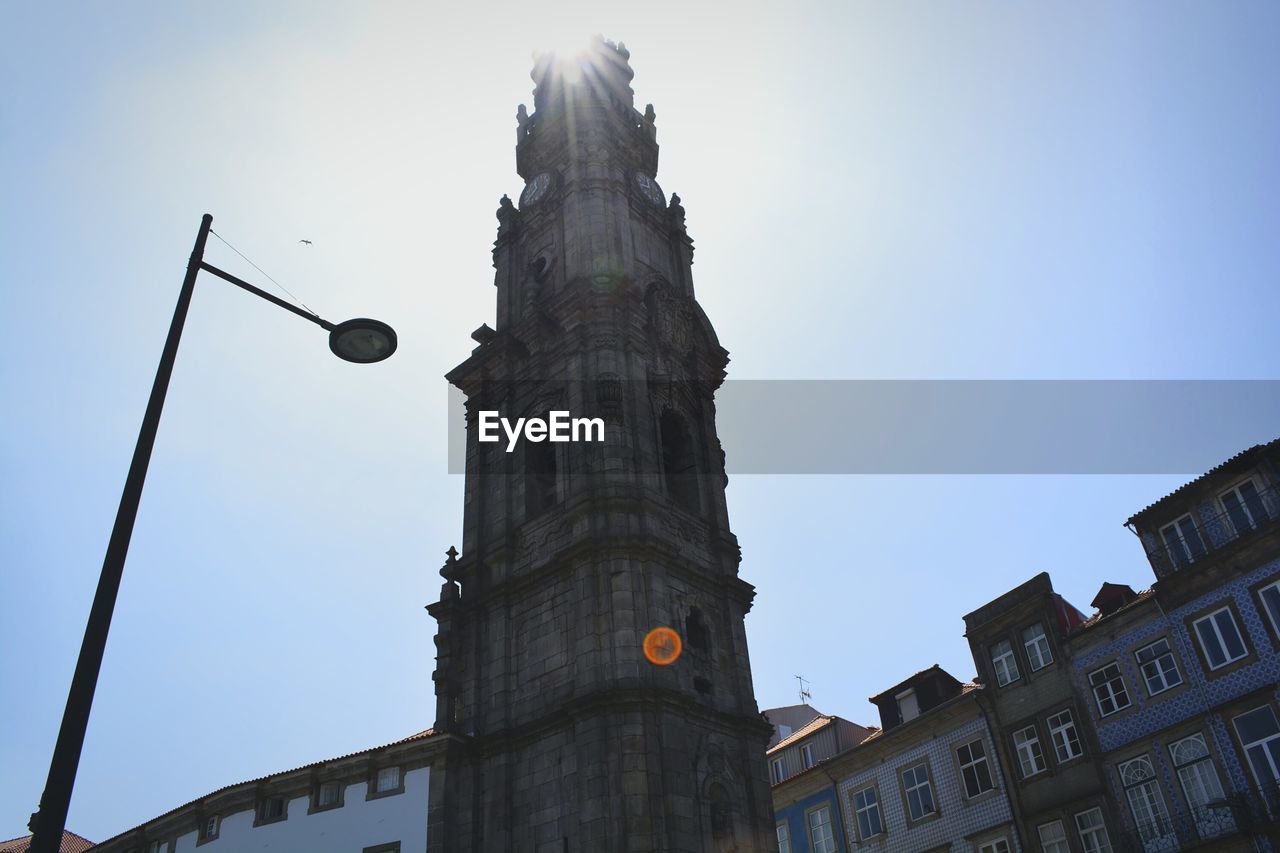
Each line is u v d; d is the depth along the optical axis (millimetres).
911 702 47406
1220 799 33406
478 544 35719
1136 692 37438
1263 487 35406
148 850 36094
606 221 40594
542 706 30625
